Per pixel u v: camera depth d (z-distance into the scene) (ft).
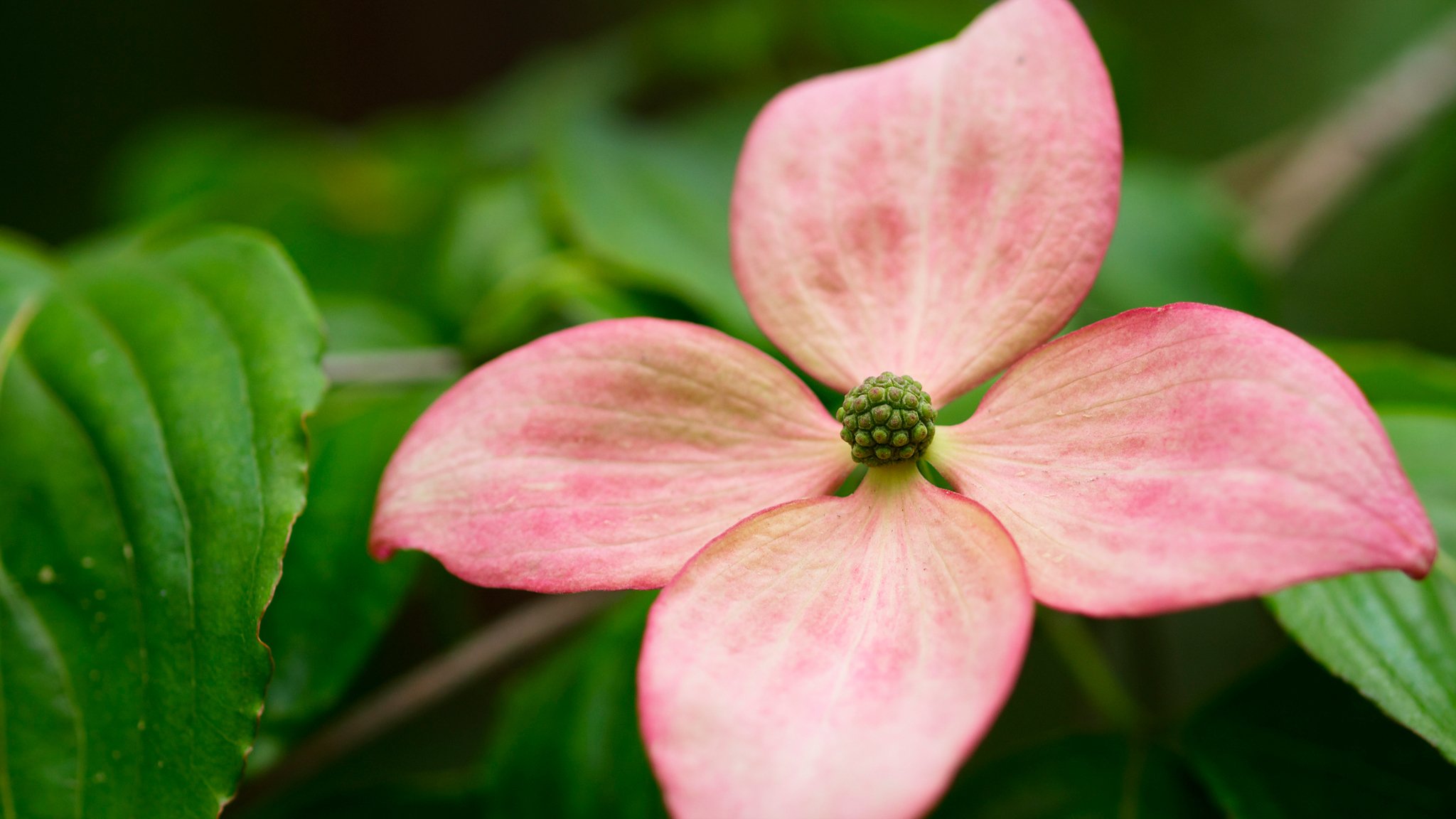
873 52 1.82
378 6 2.40
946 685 0.86
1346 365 1.10
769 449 0.93
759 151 0.98
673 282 1.12
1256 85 2.26
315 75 2.46
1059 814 1.02
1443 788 0.99
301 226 1.64
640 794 1.06
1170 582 0.86
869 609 0.89
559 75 1.91
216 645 0.93
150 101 2.50
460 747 1.69
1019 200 0.95
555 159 1.22
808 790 0.85
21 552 0.95
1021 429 0.91
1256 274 1.31
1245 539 0.86
